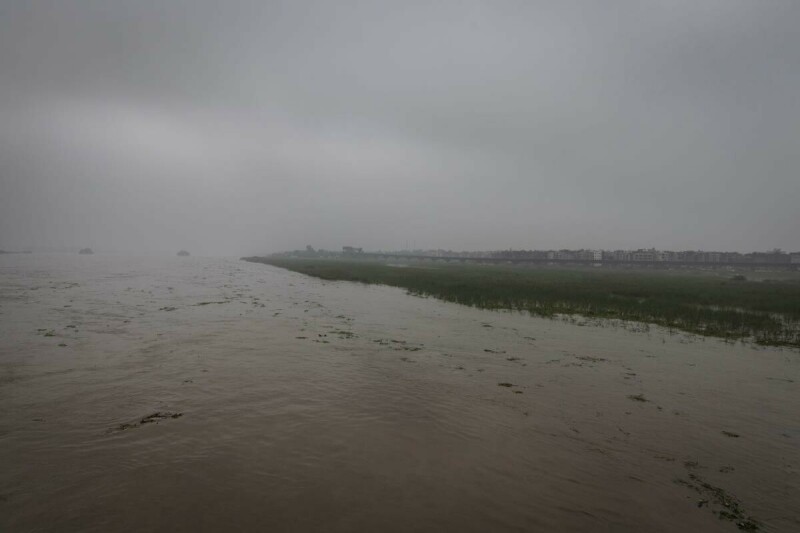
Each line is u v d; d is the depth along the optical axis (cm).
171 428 682
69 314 1845
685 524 493
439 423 749
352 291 3672
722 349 1526
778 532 488
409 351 1323
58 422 696
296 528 443
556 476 584
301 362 1131
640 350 1469
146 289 3178
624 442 711
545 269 10294
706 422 818
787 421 837
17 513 451
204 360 1122
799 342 1661
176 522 444
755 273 10044
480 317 2175
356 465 584
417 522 463
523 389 977
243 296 2912
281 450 619
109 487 507
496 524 469
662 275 7562
